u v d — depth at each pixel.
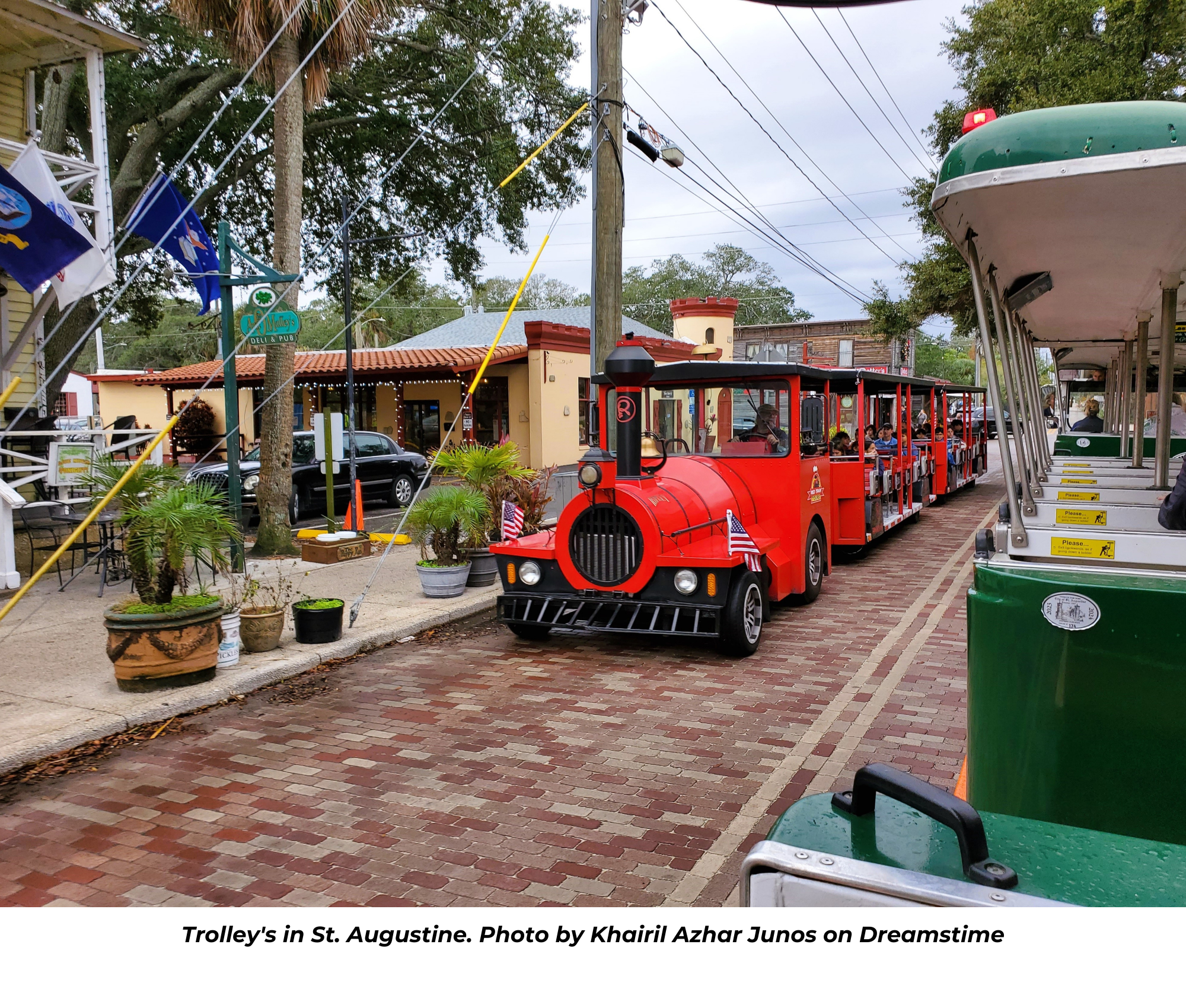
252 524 14.05
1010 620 2.33
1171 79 13.62
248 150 16.47
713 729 5.09
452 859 3.58
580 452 24.14
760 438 7.92
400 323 47.94
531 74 16.86
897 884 1.21
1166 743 2.15
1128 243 2.94
